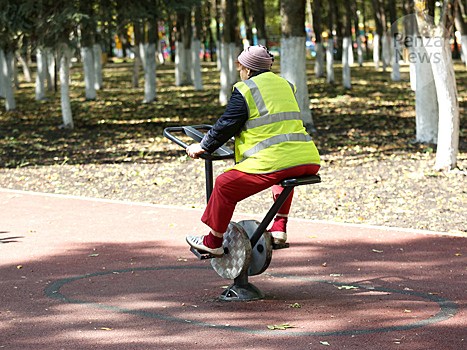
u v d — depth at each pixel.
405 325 4.68
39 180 12.82
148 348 4.16
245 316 4.88
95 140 18.72
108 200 10.54
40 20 18.31
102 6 18.84
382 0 43.94
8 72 25.84
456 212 9.55
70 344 4.24
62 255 7.01
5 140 18.92
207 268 6.50
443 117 12.83
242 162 4.84
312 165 4.87
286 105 4.85
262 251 5.24
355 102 26.17
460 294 5.57
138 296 5.46
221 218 4.99
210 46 63.06
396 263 6.73
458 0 12.28
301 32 17.91
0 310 5.03
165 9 19.75
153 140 18.53
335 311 5.04
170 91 32.19
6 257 6.91
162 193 11.34
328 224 8.79
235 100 4.76
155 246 7.46
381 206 10.01
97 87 34.19
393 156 14.93
